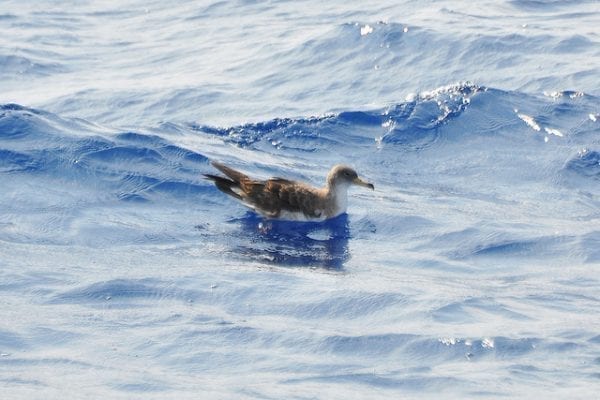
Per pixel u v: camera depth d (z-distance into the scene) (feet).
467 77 79.51
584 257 49.39
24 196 55.47
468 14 94.68
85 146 61.36
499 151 68.80
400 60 82.84
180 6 109.09
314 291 41.65
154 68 89.35
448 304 40.06
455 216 56.65
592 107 73.92
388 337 35.58
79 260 46.26
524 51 83.30
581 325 37.83
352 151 69.31
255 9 105.09
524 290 43.73
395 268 47.85
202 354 33.88
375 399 30.01
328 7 103.09
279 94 79.51
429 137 70.90
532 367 33.17
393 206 58.39
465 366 33.24
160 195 57.41
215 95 79.77
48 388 29.96
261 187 55.98
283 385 31.04
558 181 64.44
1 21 104.37
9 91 83.76
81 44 97.60
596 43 85.20
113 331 35.96
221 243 51.11
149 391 30.09
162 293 40.91
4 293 40.14
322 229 54.19
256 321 37.55
